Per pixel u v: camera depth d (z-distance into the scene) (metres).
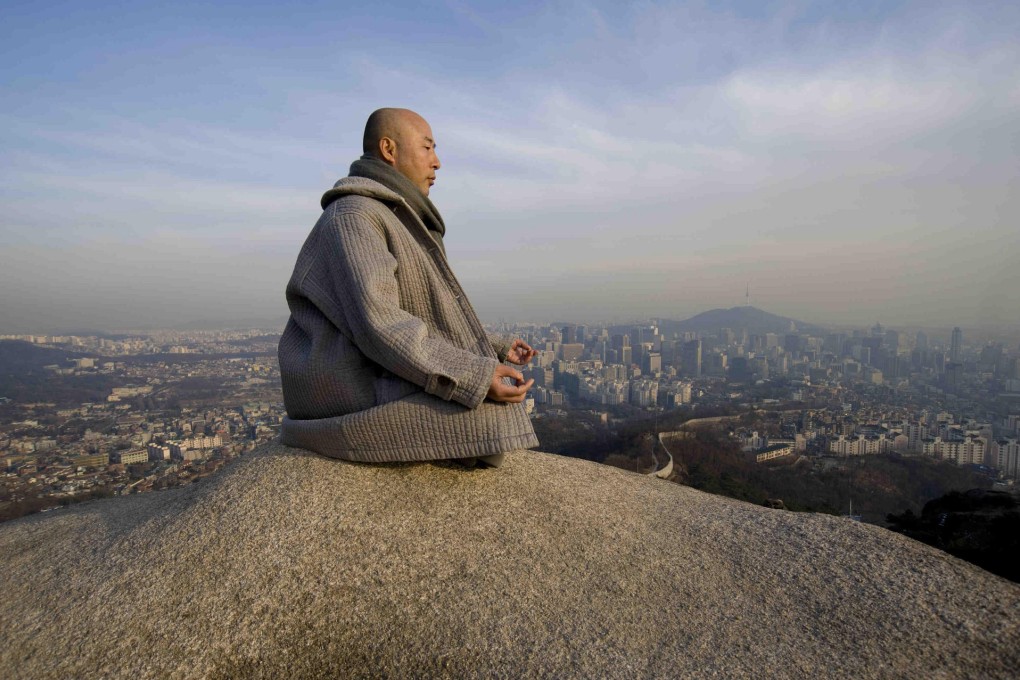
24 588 1.80
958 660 1.65
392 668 1.57
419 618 1.72
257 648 1.55
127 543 1.94
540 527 2.20
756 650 1.67
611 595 1.89
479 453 2.05
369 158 2.36
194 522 1.93
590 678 1.54
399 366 1.91
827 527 2.39
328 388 2.11
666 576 2.03
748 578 2.05
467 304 2.23
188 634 1.54
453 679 1.55
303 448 2.25
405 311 2.06
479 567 1.94
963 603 1.88
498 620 1.74
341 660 1.57
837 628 1.78
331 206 2.20
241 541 1.84
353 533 1.93
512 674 1.56
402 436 2.04
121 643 1.50
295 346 2.24
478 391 1.93
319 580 1.76
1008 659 1.65
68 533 2.29
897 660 1.64
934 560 2.13
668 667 1.58
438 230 2.48
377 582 1.80
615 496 2.59
